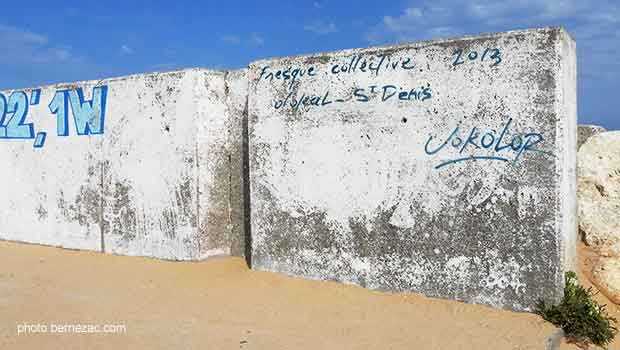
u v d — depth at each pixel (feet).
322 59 21.29
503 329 17.26
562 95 17.65
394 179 19.95
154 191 25.40
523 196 17.92
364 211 20.51
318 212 21.40
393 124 19.97
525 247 17.93
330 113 21.12
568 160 18.80
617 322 19.10
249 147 22.91
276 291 21.09
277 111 22.24
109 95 26.96
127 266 25.08
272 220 22.39
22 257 27.96
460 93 18.83
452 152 18.97
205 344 16.72
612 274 21.06
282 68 22.12
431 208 19.33
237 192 24.99
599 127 25.63
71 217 28.73
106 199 27.22
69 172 28.73
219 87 24.91
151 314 19.52
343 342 16.85
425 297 19.44
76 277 24.22
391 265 20.04
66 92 28.76
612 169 23.26
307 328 18.03
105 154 27.17
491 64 18.34
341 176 20.94
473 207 18.66
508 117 18.10
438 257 19.24
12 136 31.32
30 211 30.55
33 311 19.85
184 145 24.43
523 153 17.88
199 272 23.40
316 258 21.48
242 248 24.91
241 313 19.45
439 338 16.94
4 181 31.76
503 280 18.28
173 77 24.75
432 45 19.29
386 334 17.34
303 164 21.68
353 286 20.71
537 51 17.65
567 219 18.70
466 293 18.83
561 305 17.63
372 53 20.35
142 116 25.79
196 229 24.20
